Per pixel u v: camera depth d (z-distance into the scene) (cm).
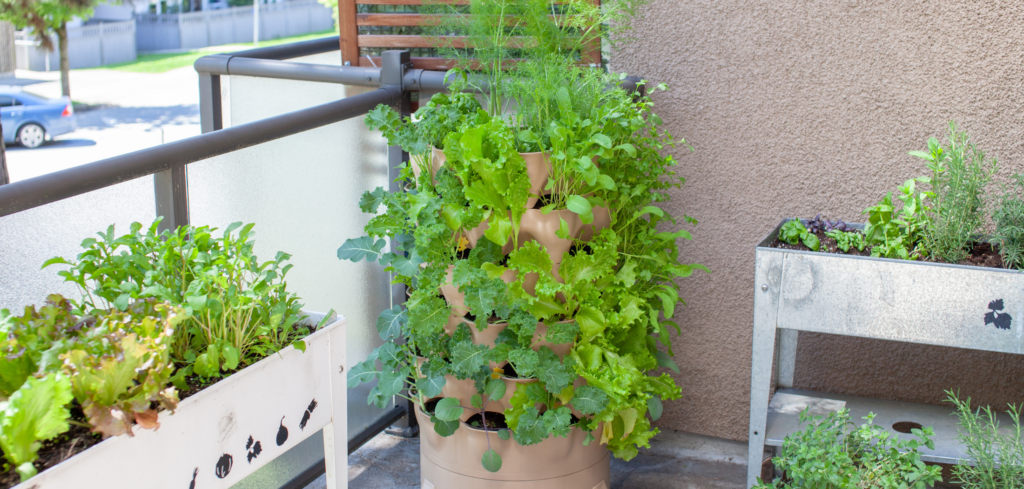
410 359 193
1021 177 183
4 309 128
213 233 171
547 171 169
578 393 176
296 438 161
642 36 224
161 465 130
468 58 199
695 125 226
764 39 214
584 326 175
